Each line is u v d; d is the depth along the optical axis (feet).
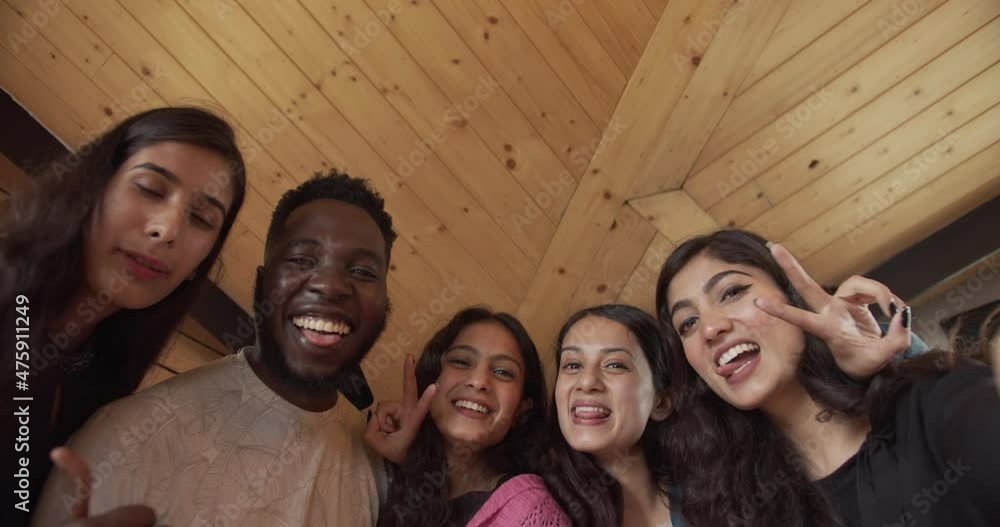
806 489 3.71
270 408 3.65
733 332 3.85
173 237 3.16
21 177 5.76
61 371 3.30
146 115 3.34
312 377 3.67
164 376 6.37
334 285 3.68
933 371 3.46
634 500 4.24
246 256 6.30
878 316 6.54
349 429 4.11
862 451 3.53
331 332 3.72
